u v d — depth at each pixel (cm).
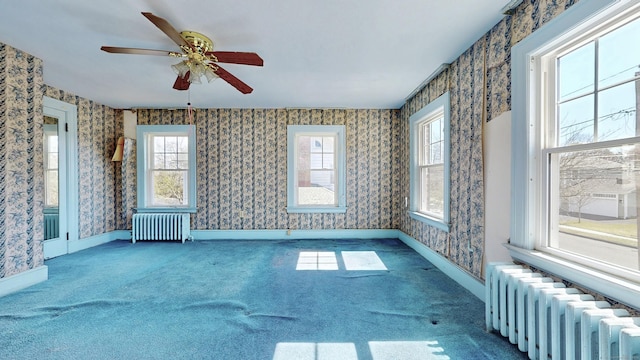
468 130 245
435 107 309
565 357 127
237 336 178
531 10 173
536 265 168
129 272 299
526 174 176
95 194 421
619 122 131
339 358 156
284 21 201
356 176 459
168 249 396
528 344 147
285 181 459
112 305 221
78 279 277
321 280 274
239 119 457
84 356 157
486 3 183
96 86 347
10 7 185
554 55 167
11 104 246
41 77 271
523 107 177
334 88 353
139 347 166
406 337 176
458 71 262
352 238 458
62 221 370
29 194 261
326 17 197
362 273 294
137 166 456
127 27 211
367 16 196
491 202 215
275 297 236
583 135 150
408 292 244
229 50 245
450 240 282
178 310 212
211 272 298
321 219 462
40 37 227
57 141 366
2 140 239
